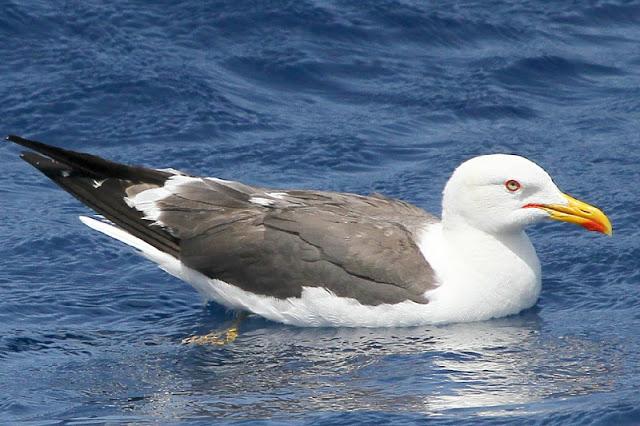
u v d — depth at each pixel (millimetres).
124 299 16797
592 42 23562
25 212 18703
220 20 23062
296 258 15898
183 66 22000
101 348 15461
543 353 15023
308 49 22656
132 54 22219
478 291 15898
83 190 16719
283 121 21047
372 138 20656
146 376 14688
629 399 13562
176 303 16797
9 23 22547
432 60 22797
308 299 15906
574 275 17234
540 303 16531
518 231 16219
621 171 19688
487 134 20875
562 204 15859
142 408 13852
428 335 15617
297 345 15492
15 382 14523
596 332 15617
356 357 15070
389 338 15570
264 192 16562
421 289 15789
